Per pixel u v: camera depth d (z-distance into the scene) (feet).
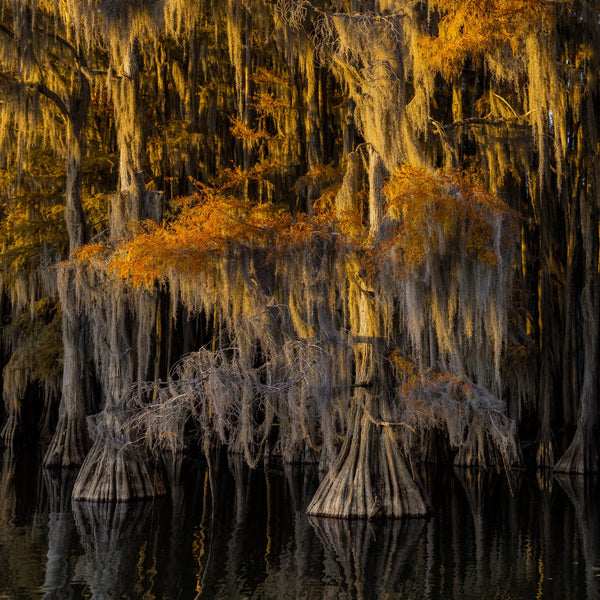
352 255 52.75
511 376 85.25
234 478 77.20
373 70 54.70
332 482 54.19
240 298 52.70
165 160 94.94
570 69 77.87
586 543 45.62
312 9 59.98
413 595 34.76
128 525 50.39
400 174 48.98
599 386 86.48
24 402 112.16
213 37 95.50
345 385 51.49
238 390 48.60
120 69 63.93
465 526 50.80
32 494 63.72
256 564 40.16
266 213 76.23
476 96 85.35
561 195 88.84
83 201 86.28
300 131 95.61
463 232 46.80
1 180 90.99
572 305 88.33
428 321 54.24
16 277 91.66
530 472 84.69
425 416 52.60
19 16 70.90
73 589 35.42
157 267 51.80
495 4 59.72
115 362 60.54
